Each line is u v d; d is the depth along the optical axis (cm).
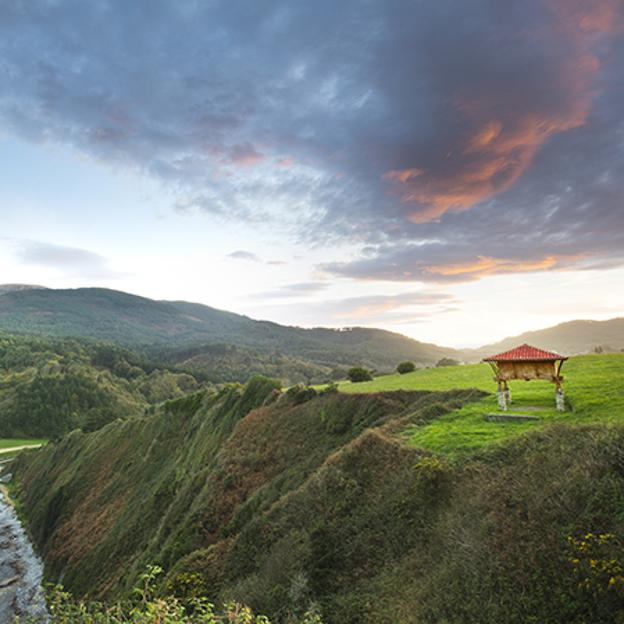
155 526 3403
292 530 1597
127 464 5197
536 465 1155
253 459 2923
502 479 1191
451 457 1466
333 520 1505
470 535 1039
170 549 2383
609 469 987
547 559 859
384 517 1388
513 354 1886
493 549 958
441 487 1326
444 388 2708
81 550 3872
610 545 801
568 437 1230
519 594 830
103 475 5359
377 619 1017
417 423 1981
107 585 2998
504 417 1770
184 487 3309
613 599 720
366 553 1307
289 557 1435
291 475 2405
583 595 754
